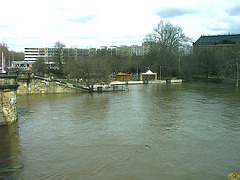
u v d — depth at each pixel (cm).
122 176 1519
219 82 9206
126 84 8206
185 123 2723
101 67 5850
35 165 1659
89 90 5628
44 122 2744
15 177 1493
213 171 1590
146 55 11194
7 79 2592
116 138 2198
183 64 10256
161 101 4284
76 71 5650
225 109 3531
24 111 3331
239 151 1920
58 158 1769
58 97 4709
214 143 2091
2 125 2586
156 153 1866
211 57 10750
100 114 3158
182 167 1641
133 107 3666
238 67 7388
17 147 1980
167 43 10875
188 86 7538
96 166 1647
